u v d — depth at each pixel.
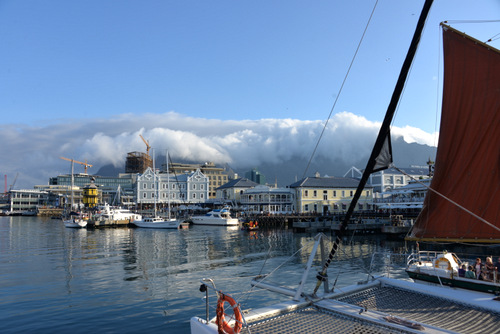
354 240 55.38
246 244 50.84
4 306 20.23
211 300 21.31
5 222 113.81
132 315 18.56
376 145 9.24
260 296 21.70
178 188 131.50
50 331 16.42
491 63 12.05
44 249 46.38
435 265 15.42
